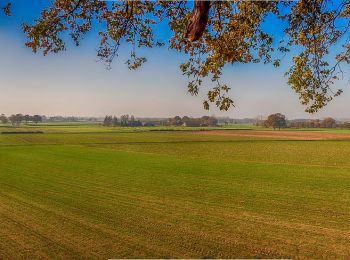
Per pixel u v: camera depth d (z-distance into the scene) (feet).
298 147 272.92
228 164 163.43
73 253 49.75
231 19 26.58
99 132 525.75
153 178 124.67
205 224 65.82
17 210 77.00
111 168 152.76
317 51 29.37
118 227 63.46
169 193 97.71
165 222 67.15
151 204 83.66
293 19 28.68
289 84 30.40
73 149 255.50
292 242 54.90
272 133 512.63
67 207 80.18
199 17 18.42
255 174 130.82
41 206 81.20
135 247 52.39
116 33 29.30
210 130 603.67
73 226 64.03
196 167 153.48
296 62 29.35
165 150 249.75
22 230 61.36
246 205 82.17
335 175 125.90
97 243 54.13
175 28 28.27
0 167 158.20
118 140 360.69
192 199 89.51
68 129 630.33
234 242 54.95
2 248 51.93
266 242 54.90
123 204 83.66
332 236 57.88
